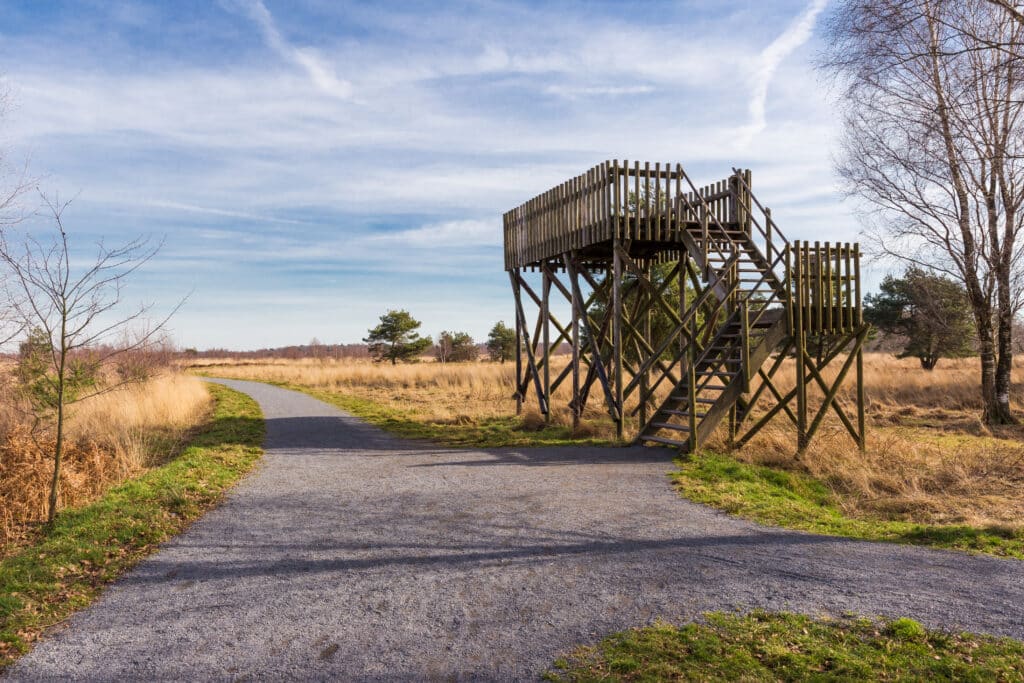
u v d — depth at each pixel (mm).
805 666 3912
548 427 14945
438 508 7742
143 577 5719
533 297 17062
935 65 14891
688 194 14898
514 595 5102
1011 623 4422
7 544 6773
